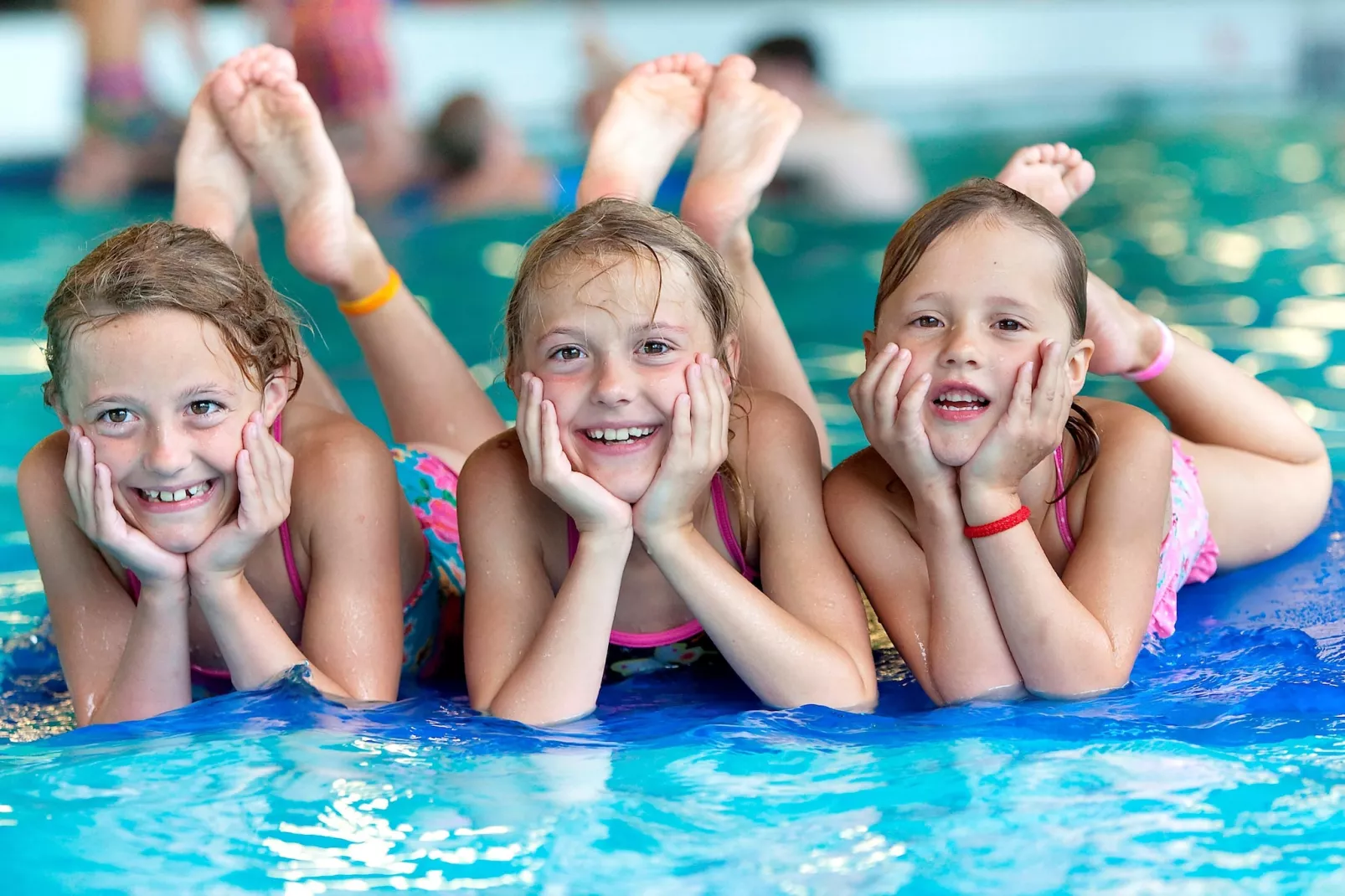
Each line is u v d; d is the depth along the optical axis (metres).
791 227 6.79
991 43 10.81
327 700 2.12
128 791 1.78
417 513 2.73
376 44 7.96
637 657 2.41
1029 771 1.80
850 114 7.30
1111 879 1.52
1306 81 10.84
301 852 1.62
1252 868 1.54
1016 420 2.08
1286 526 2.81
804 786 1.78
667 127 3.02
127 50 8.24
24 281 5.88
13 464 3.75
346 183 2.96
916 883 1.52
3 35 9.16
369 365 3.03
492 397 4.25
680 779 1.82
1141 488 2.26
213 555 2.10
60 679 2.53
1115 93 10.86
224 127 2.97
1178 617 2.56
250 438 2.07
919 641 2.24
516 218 6.98
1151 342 2.79
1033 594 2.13
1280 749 1.85
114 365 1.98
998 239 2.12
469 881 1.55
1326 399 3.83
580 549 2.12
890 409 2.12
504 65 10.15
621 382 2.04
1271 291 5.08
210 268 2.10
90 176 8.17
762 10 10.59
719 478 2.30
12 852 1.62
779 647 2.12
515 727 2.06
